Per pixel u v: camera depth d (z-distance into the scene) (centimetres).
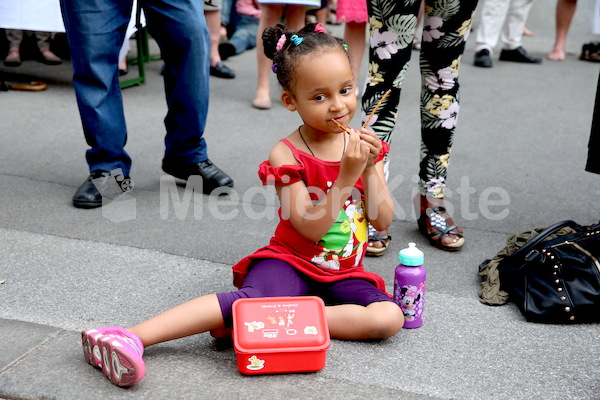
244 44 768
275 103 568
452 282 278
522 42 884
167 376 204
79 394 194
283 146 234
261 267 231
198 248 303
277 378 206
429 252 308
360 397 197
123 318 241
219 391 198
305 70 217
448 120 309
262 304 212
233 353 220
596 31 560
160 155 432
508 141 482
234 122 510
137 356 191
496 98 601
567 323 246
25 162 408
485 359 222
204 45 344
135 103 554
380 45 290
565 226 259
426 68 308
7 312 242
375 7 285
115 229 319
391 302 227
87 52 330
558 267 246
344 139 240
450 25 295
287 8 532
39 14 502
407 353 224
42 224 321
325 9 641
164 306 251
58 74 628
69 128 479
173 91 351
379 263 296
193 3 334
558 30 772
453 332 239
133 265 284
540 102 591
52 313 242
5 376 202
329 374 209
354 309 224
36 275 271
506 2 713
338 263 236
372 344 229
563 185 397
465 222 343
